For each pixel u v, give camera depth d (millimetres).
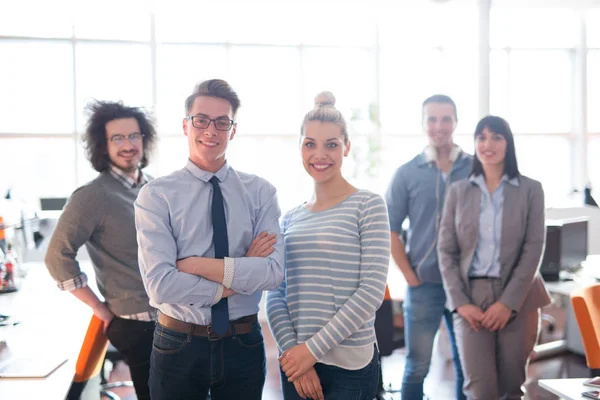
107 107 2570
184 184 1966
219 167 2021
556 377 4379
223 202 1992
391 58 7762
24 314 3176
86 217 2439
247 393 1969
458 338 2879
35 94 7242
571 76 8281
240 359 1940
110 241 2480
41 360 2307
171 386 1899
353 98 7750
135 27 7254
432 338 3260
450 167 3189
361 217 2025
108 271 2500
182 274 1861
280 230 2107
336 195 2125
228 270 1869
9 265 3920
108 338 2541
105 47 7309
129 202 2537
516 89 8188
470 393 2785
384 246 1996
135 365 2553
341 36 7688
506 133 2805
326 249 2014
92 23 7227
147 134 2701
